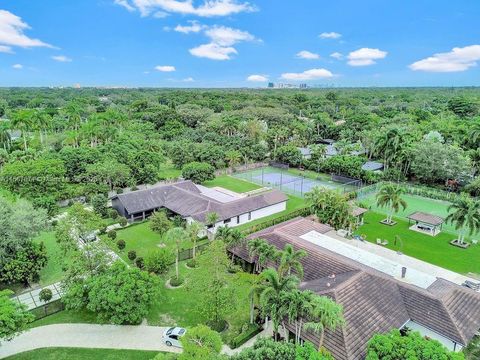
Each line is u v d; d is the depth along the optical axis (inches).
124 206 2138.3
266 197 2365.9
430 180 3107.8
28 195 2114.9
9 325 975.6
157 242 1888.5
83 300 1218.6
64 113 5152.6
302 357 844.6
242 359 852.6
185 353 859.4
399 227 2160.4
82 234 1357.0
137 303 1177.4
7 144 3447.3
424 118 5098.4
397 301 1208.2
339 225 1974.7
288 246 1334.9
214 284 1205.7
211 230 1952.5
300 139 4426.7
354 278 1230.9
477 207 1829.5
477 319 1146.7
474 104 5595.5
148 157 2906.0
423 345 864.9
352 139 4488.2
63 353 1091.3
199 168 2930.6
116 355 1088.2
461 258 1771.7
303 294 1001.5
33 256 1451.8
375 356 869.8
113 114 4227.4
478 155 2896.2
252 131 4143.7
